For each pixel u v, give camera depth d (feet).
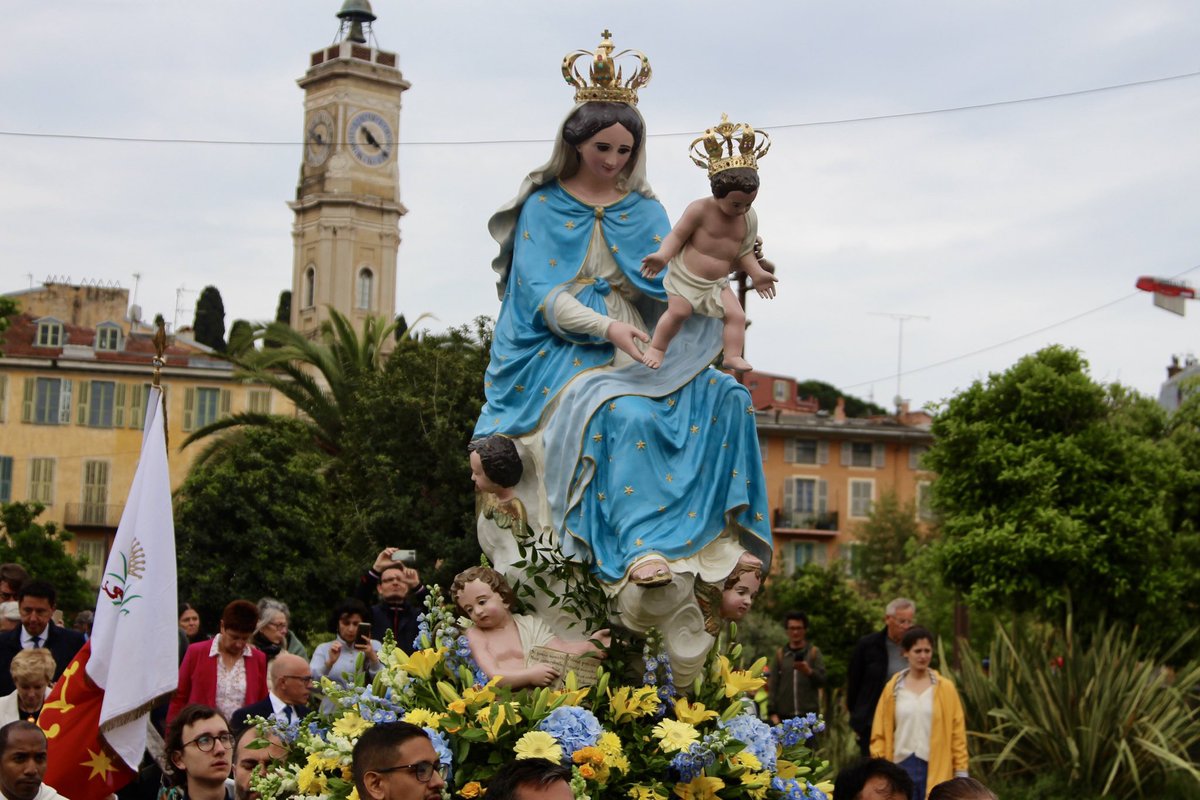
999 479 89.25
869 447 198.80
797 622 48.75
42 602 35.06
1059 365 92.79
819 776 27.02
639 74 28.50
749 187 25.72
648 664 25.00
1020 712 57.41
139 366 192.13
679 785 24.23
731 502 26.25
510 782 17.33
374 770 19.19
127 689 29.07
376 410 94.12
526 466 26.76
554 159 28.22
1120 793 55.83
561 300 27.14
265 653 37.93
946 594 128.77
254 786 24.67
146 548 29.89
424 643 25.39
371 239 257.14
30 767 24.07
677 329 26.50
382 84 259.80
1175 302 67.41
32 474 189.26
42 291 197.06
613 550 25.59
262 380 115.44
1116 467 88.33
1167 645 86.12
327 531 106.52
